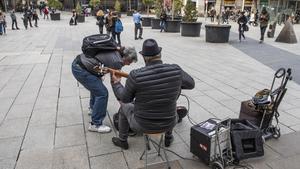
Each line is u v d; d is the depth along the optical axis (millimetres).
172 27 18672
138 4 44656
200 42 14070
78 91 5961
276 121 4344
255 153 3346
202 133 3209
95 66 3600
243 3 36125
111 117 4625
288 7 31688
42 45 12539
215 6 38781
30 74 7355
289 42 14227
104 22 16359
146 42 2941
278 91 3758
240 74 7609
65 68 8031
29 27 21906
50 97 5582
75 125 4344
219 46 12805
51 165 3305
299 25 29828
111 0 44562
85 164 3338
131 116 3209
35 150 3619
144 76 2736
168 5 24797
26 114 4734
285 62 9367
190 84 3256
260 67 8555
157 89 2771
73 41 13922
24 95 5691
